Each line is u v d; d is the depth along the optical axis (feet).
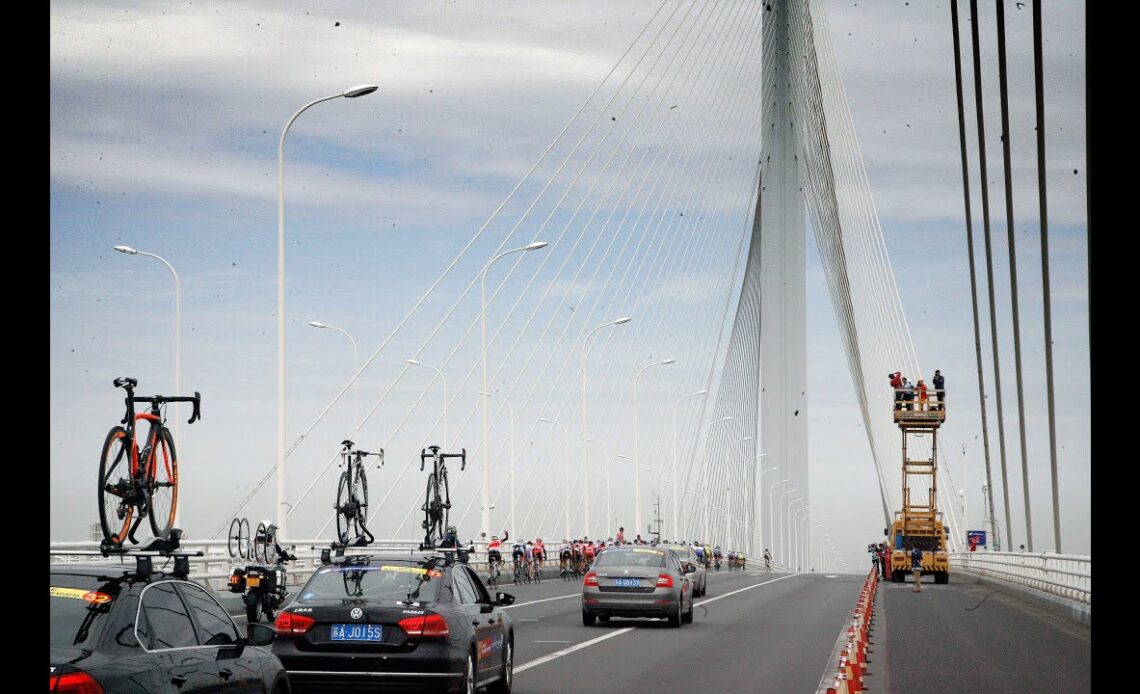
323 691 38.81
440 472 85.92
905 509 178.09
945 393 179.42
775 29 262.06
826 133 227.20
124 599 24.00
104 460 31.86
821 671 53.72
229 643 27.91
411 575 40.27
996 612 96.58
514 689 47.09
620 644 66.59
